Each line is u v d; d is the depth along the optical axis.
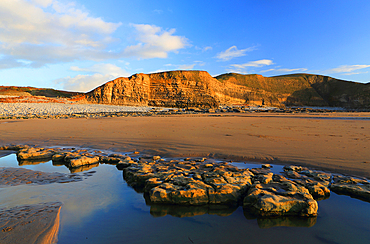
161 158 6.28
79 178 4.83
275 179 4.30
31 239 2.46
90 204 3.59
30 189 4.12
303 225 3.04
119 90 54.44
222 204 3.65
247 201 3.57
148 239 2.67
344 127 12.74
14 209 3.24
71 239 2.59
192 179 4.17
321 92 99.00
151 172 4.81
